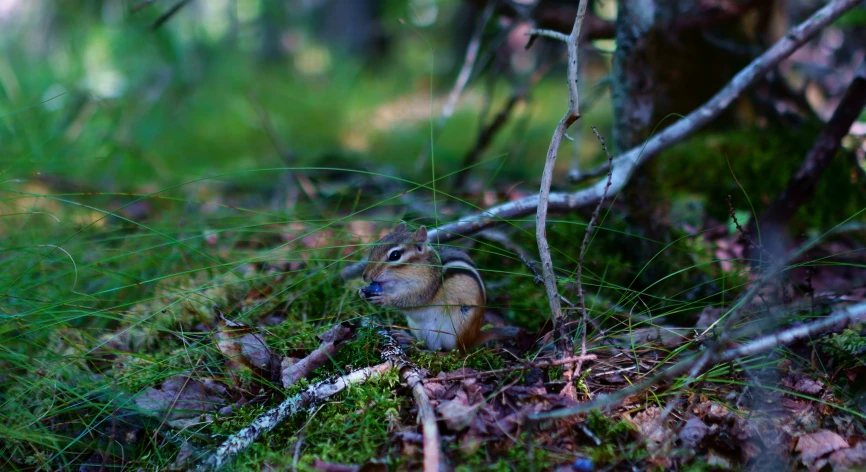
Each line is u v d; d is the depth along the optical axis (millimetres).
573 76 632
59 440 651
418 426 615
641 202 896
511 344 750
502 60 1169
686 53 1090
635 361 696
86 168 1314
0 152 1085
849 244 971
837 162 1027
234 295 835
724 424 625
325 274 834
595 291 866
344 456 603
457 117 2115
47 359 693
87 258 890
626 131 905
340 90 2500
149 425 663
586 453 594
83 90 1430
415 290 738
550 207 836
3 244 843
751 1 1006
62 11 1954
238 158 1676
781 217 885
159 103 1842
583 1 629
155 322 786
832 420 633
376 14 3121
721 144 1061
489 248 911
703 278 861
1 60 1785
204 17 2506
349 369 682
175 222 1005
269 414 636
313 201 1103
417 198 1100
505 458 590
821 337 712
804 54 1569
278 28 2877
